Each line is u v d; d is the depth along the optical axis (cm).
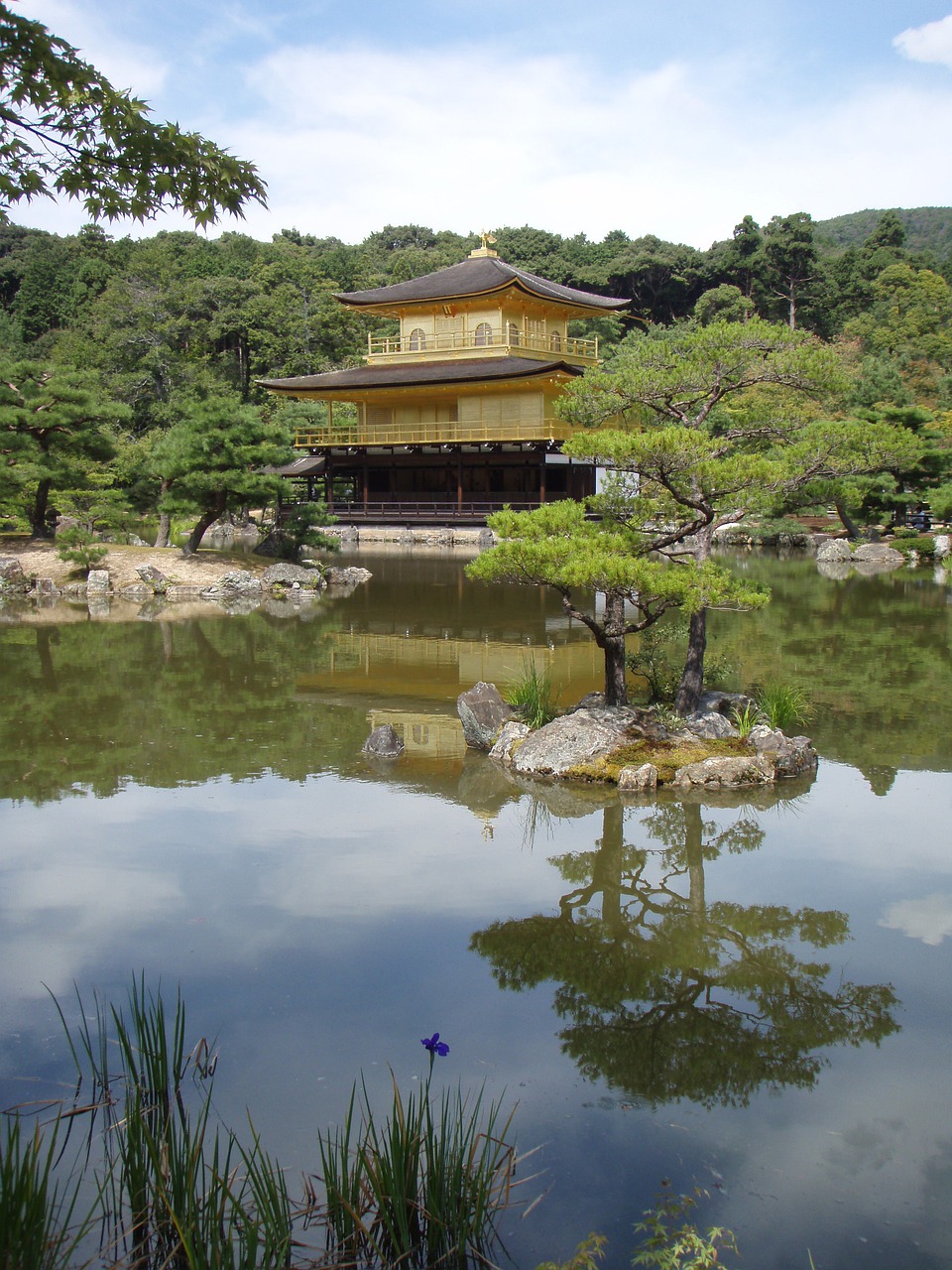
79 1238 510
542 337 6072
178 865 1070
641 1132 645
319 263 10575
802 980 844
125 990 808
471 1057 723
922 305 9888
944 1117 665
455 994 811
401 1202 519
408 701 1847
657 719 1489
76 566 3594
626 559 1329
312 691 1941
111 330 8500
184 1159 564
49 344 9681
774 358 1404
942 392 7050
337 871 1057
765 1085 699
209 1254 516
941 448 4662
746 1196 589
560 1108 668
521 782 1368
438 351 5922
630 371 1455
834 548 4659
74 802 1276
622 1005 804
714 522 1469
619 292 10875
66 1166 602
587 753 1398
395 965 856
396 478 6278
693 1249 534
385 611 3077
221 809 1251
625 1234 553
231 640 2522
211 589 3375
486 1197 541
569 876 1052
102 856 1092
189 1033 745
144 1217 536
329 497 6184
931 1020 786
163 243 10431
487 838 1157
